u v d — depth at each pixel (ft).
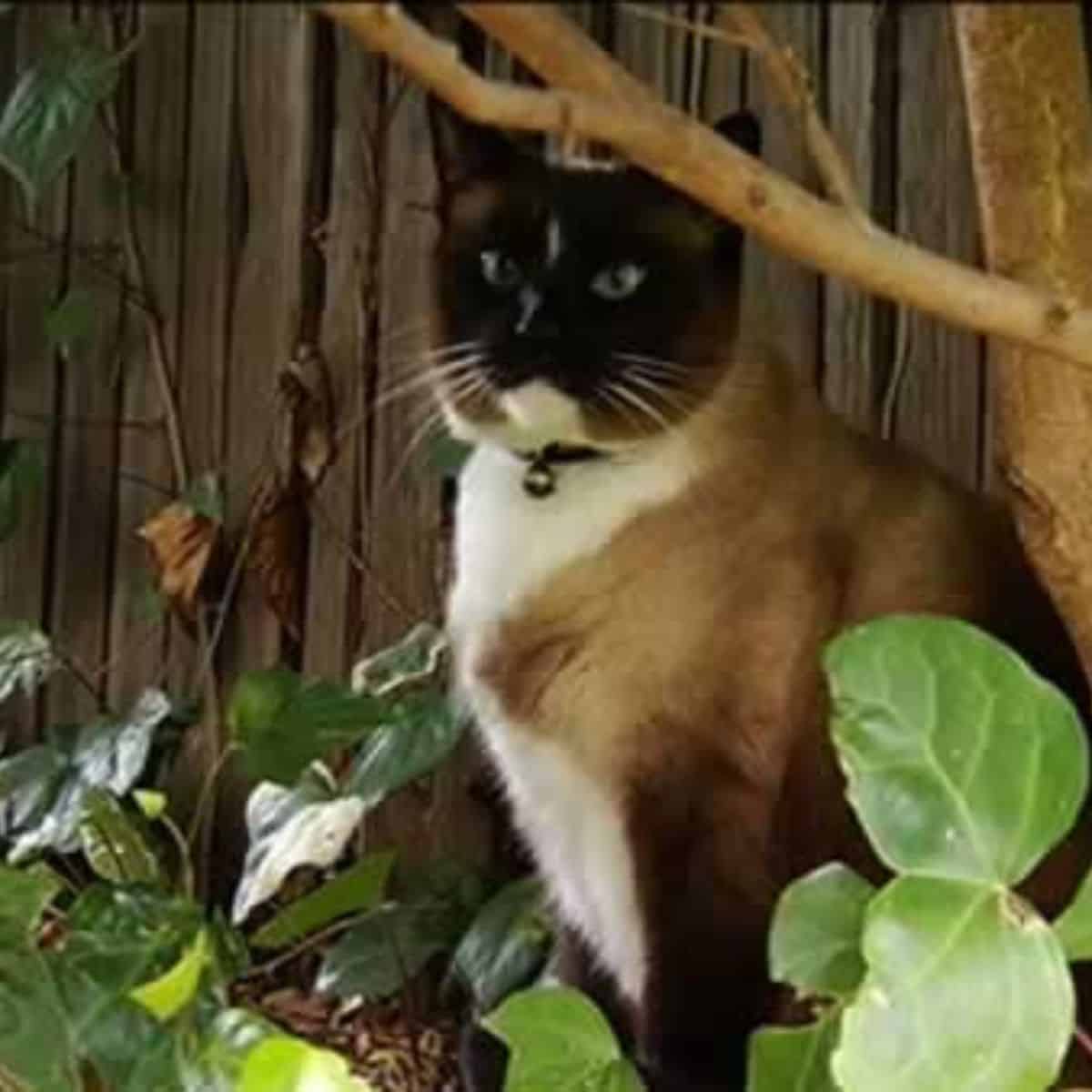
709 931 3.84
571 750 3.88
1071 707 3.39
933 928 3.31
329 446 4.69
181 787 4.72
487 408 3.88
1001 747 3.35
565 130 2.69
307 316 4.71
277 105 4.73
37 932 3.96
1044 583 3.51
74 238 4.83
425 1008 4.47
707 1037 3.86
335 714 4.36
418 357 4.42
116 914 3.94
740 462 3.85
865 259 2.84
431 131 4.23
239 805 4.69
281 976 4.57
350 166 4.68
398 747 4.24
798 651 3.83
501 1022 3.59
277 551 4.71
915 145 4.37
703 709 3.82
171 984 3.71
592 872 3.97
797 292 4.43
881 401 4.40
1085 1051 3.75
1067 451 3.35
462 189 3.98
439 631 4.40
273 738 4.36
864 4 4.38
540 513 3.86
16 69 4.83
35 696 4.85
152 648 4.80
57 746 4.54
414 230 4.64
